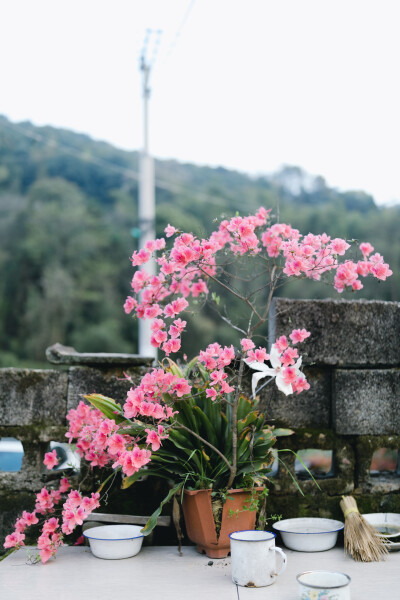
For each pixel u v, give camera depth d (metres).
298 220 33.16
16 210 40.75
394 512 3.68
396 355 3.75
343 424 3.68
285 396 3.74
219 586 2.83
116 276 39.81
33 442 3.74
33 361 36.84
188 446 3.28
